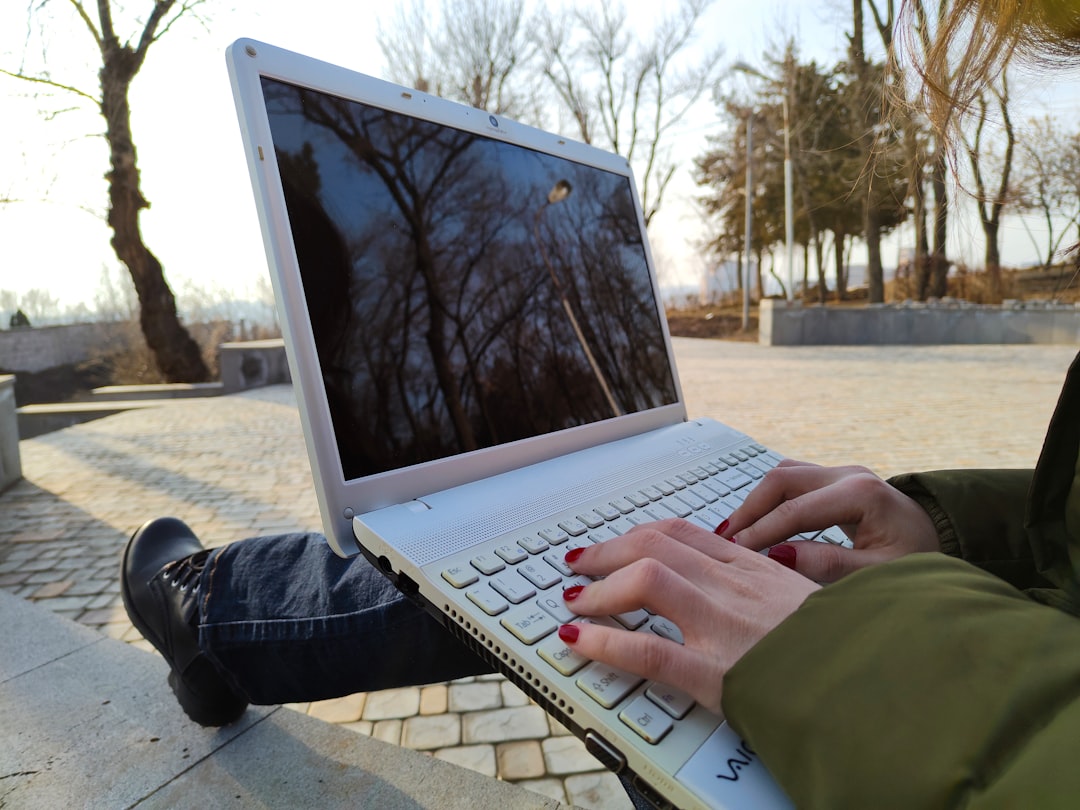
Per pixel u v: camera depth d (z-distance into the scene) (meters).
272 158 0.71
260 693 0.92
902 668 0.39
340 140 0.79
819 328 14.80
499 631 0.54
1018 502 0.72
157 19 10.93
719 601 0.50
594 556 0.59
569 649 0.51
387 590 0.87
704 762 0.44
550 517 0.76
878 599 0.44
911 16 0.64
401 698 1.78
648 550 0.56
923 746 0.36
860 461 4.45
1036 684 0.36
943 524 0.72
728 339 20.67
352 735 1.29
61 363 14.81
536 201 1.08
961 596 0.43
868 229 18.27
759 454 1.21
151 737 1.28
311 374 0.70
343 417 0.73
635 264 1.32
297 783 1.16
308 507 3.71
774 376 9.03
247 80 0.70
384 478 0.75
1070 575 0.51
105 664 1.59
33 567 2.79
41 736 1.29
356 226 0.78
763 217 24.34
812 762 0.39
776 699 0.41
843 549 0.68
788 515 0.70
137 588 1.12
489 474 0.88
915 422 5.70
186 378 12.61
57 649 1.67
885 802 0.36
